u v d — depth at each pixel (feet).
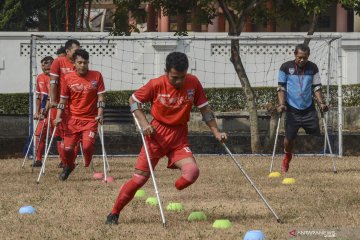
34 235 38.42
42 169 60.39
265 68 116.57
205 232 38.34
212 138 92.89
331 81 110.52
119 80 117.29
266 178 61.87
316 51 110.83
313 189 54.29
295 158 82.17
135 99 40.24
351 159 80.59
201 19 96.22
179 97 40.22
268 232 38.19
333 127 98.17
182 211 45.11
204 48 116.26
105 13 163.12
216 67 116.67
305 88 63.67
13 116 107.04
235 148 93.20
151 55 116.78
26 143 86.07
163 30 145.18
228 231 38.65
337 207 45.88
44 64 72.54
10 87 118.73
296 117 63.98
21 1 144.77
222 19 145.59
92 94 59.93
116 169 71.46
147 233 38.37
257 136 90.22
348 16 154.61
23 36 118.42
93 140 60.03
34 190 55.21
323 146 91.71
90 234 38.45
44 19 156.35
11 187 57.00
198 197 50.96
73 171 68.69
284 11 96.02
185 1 94.32
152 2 94.73
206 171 68.28
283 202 48.32
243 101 113.70
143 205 47.50
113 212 41.37
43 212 45.32
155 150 40.63
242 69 91.35
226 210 45.39
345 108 110.32
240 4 93.76
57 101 63.93
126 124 98.84
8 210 46.24
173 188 55.88
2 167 73.67
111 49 117.19
